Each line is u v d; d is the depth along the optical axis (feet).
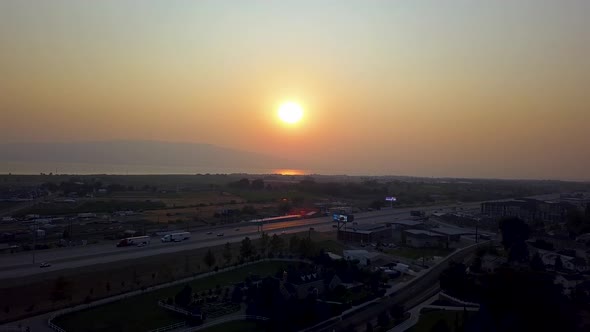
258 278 415.03
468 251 568.41
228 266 459.32
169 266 453.99
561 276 404.36
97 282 392.88
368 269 450.30
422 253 558.15
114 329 294.46
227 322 311.27
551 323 305.73
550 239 586.86
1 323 298.76
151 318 315.58
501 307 325.42
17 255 468.75
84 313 323.57
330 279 398.21
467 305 353.31
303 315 310.04
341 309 341.41
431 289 407.03
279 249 519.19
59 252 488.44
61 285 347.36
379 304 364.79
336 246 581.94
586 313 328.90
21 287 359.46
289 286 365.40
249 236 616.80
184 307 334.03
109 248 517.55
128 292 373.20
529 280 333.21
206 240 581.12
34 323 299.58
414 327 308.40
